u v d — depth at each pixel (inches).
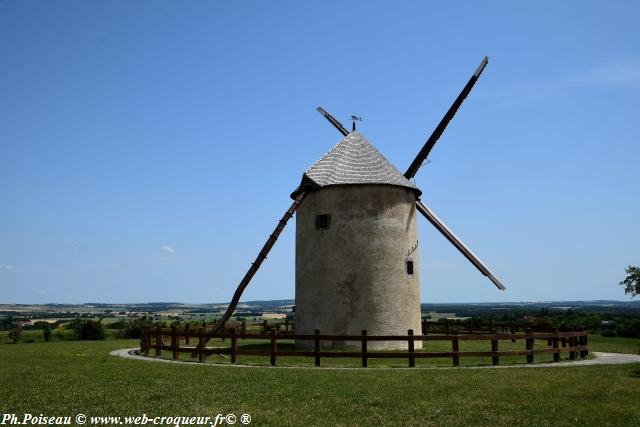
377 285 999.0
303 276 1048.2
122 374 667.4
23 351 1038.4
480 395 536.4
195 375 658.8
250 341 1214.3
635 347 1122.7
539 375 654.5
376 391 555.8
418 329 1039.6
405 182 1070.4
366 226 1016.9
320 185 1034.7
